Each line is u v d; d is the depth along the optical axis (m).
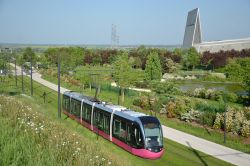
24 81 84.56
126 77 56.03
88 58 116.25
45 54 122.31
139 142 23.91
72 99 38.50
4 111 17.22
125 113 26.39
